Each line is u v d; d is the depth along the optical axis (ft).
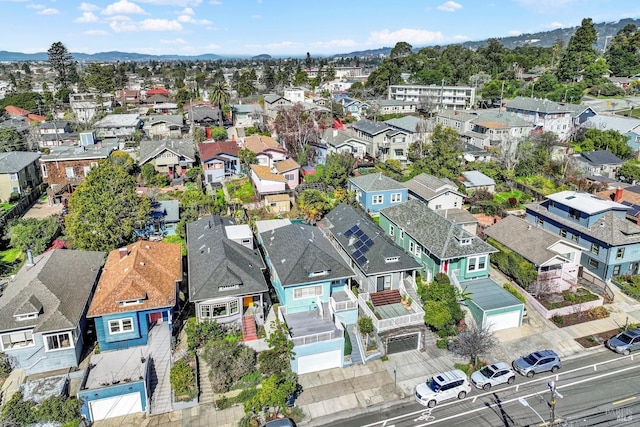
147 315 106.73
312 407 92.43
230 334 106.42
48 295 102.73
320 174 216.74
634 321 120.47
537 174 230.68
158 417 89.51
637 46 482.28
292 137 270.05
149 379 94.68
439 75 481.87
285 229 136.46
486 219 180.45
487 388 97.96
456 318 112.37
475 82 462.19
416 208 151.23
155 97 467.11
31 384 91.66
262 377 96.78
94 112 387.14
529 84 435.94
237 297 108.99
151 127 322.75
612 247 133.49
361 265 120.16
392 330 106.93
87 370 92.89
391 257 119.96
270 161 237.86
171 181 225.35
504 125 286.05
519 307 116.57
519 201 199.62
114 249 135.95
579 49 447.01
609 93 412.77
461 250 125.90
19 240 147.64
